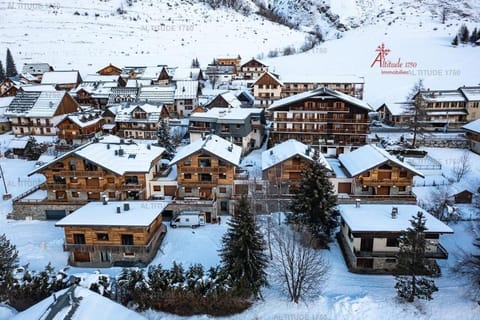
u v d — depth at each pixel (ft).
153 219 132.87
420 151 212.43
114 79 377.09
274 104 232.12
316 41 631.56
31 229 157.17
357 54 500.33
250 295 113.60
